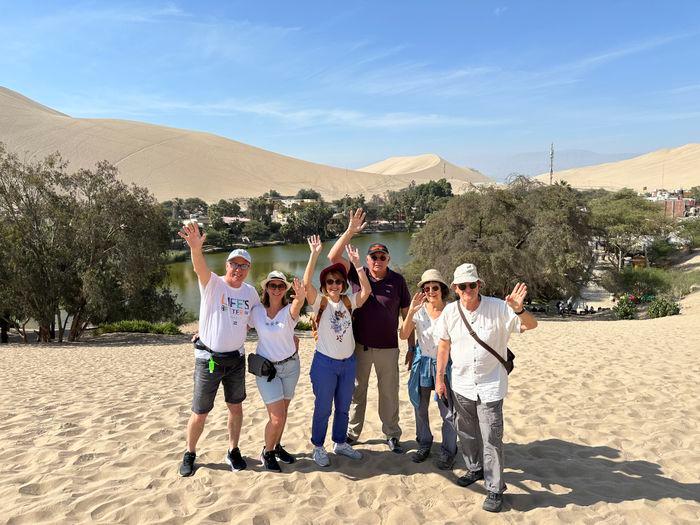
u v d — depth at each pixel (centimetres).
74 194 2441
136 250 2403
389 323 467
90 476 434
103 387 884
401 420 596
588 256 3053
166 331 2659
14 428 590
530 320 385
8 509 370
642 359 959
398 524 352
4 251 2200
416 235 3253
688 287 3158
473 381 392
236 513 363
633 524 352
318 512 365
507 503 383
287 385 446
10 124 18962
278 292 446
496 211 2944
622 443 508
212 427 579
